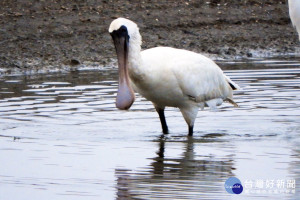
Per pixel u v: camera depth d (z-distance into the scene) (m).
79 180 11.74
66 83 20.06
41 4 29.72
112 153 13.43
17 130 15.10
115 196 10.93
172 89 14.72
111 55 24.44
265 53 25.89
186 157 13.19
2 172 12.19
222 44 26.75
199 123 16.05
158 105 15.17
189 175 12.05
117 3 30.75
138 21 28.80
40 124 15.56
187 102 15.13
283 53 25.94
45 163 12.73
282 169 12.38
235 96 18.17
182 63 14.79
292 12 18.61
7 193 11.07
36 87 19.47
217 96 15.77
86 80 20.53
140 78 14.34
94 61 23.67
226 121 16.14
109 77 21.03
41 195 10.96
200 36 27.69
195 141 14.50
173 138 14.77
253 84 19.47
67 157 13.14
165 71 14.52
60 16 28.45
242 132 15.19
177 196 10.93
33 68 22.67
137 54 14.16
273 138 14.67
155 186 11.44
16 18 27.80
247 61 23.86
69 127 15.39
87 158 13.07
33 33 26.27
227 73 21.06
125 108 14.21
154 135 15.02
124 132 15.16
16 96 18.25
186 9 30.84
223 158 13.11
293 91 18.56
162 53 14.84
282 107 17.09
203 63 15.27
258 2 32.59
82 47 25.11
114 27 14.06
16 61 23.16
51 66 22.95
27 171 12.23
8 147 13.82
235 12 31.05
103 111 16.80
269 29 29.28
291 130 15.27
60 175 11.99
